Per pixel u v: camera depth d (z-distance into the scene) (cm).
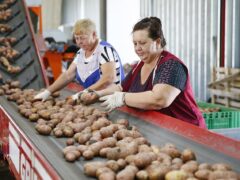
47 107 257
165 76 212
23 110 252
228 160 149
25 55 443
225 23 548
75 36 329
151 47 222
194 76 620
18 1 507
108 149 163
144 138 179
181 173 130
